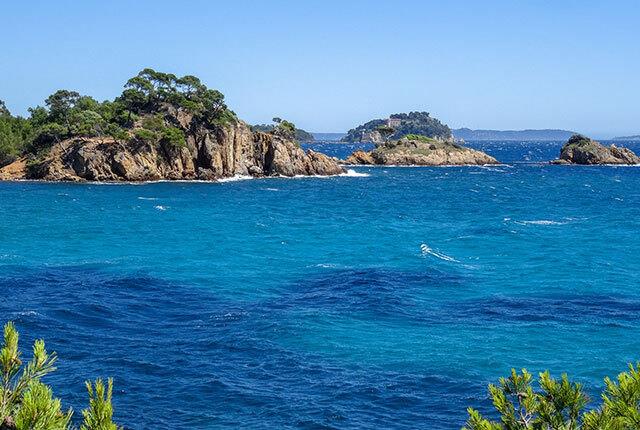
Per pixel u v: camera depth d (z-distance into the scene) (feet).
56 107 522.47
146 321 127.95
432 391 93.45
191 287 158.40
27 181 478.18
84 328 122.52
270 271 179.63
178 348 111.14
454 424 83.46
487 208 360.28
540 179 580.30
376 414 86.38
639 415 27.53
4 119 597.52
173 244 228.43
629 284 161.27
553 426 32.12
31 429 26.32
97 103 579.48
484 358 106.11
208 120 524.52
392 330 121.60
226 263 192.24
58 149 497.87
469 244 228.84
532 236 246.88
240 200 388.16
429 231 265.95
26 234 246.06
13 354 29.50
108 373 98.94
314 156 596.70
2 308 134.31
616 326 123.54
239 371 100.73
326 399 90.48
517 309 136.56
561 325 124.36
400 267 184.96
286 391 93.25
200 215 314.96
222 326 124.06
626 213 328.08
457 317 130.62
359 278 167.73
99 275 171.42
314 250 217.77
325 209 351.67
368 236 251.80
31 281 162.81
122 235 247.91
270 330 120.67
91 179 479.41
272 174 556.92
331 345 112.78
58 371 99.30
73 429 32.81
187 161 504.43
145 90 547.90
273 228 274.16
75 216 301.43
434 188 490.08
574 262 191.11
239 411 86.69
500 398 34.06
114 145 483.51
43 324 123.75
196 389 93.45
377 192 455.63
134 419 83.51
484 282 164.45
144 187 452.35
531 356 106.83
